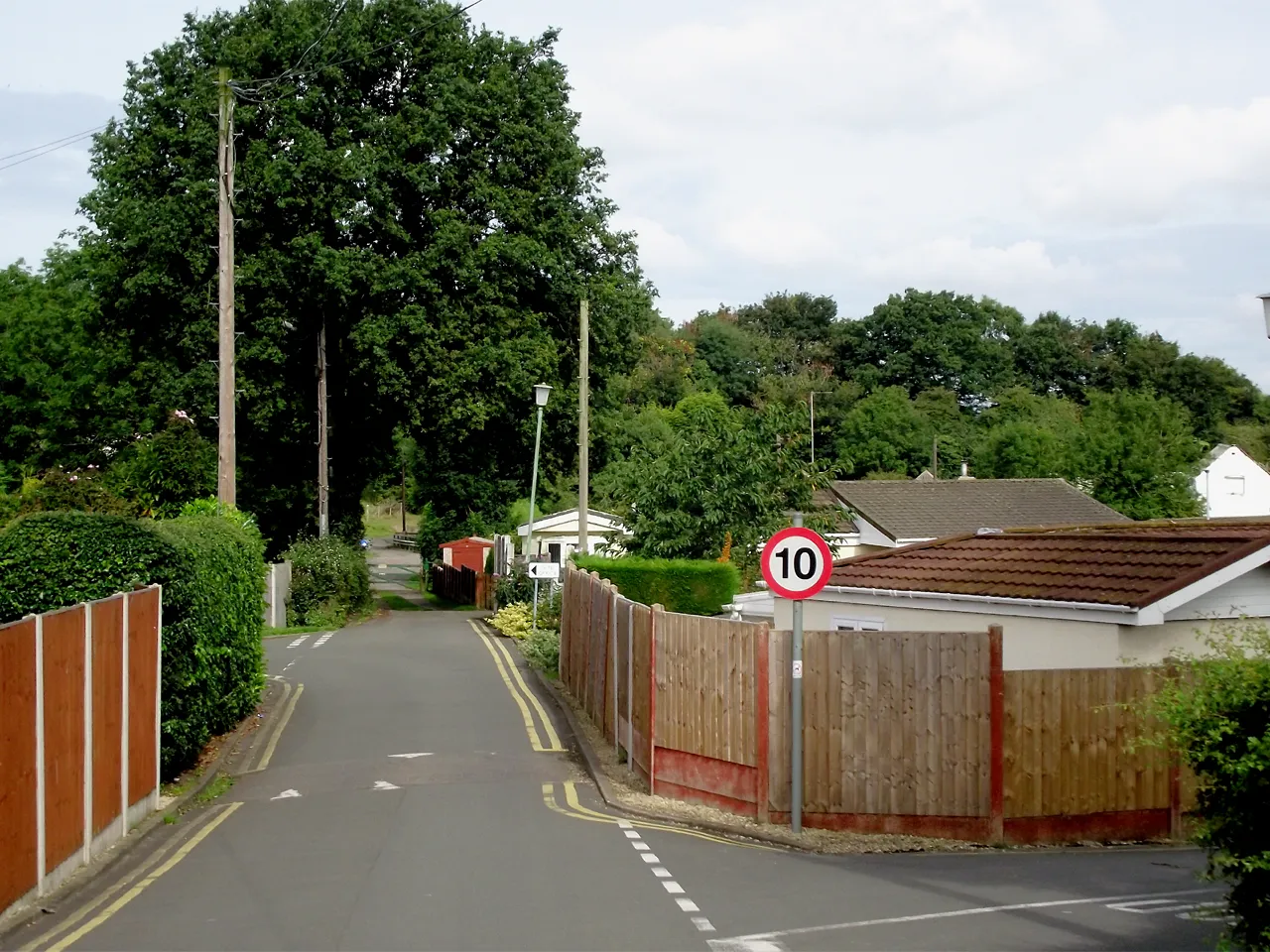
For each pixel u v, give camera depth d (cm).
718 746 1423
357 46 3909
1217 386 8888
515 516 6209
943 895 1030
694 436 3472
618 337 4375
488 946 852
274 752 1811
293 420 4184
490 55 4200
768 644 1370
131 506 2647
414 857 1165
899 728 1337
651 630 1534
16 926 920
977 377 9138
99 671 1191
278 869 1123
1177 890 1070
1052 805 1330
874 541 4578
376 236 3959
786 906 979
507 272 4081
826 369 9325
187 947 857
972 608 1634
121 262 3953
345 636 3597
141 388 4091
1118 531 1861
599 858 1164
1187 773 1369
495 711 2173
